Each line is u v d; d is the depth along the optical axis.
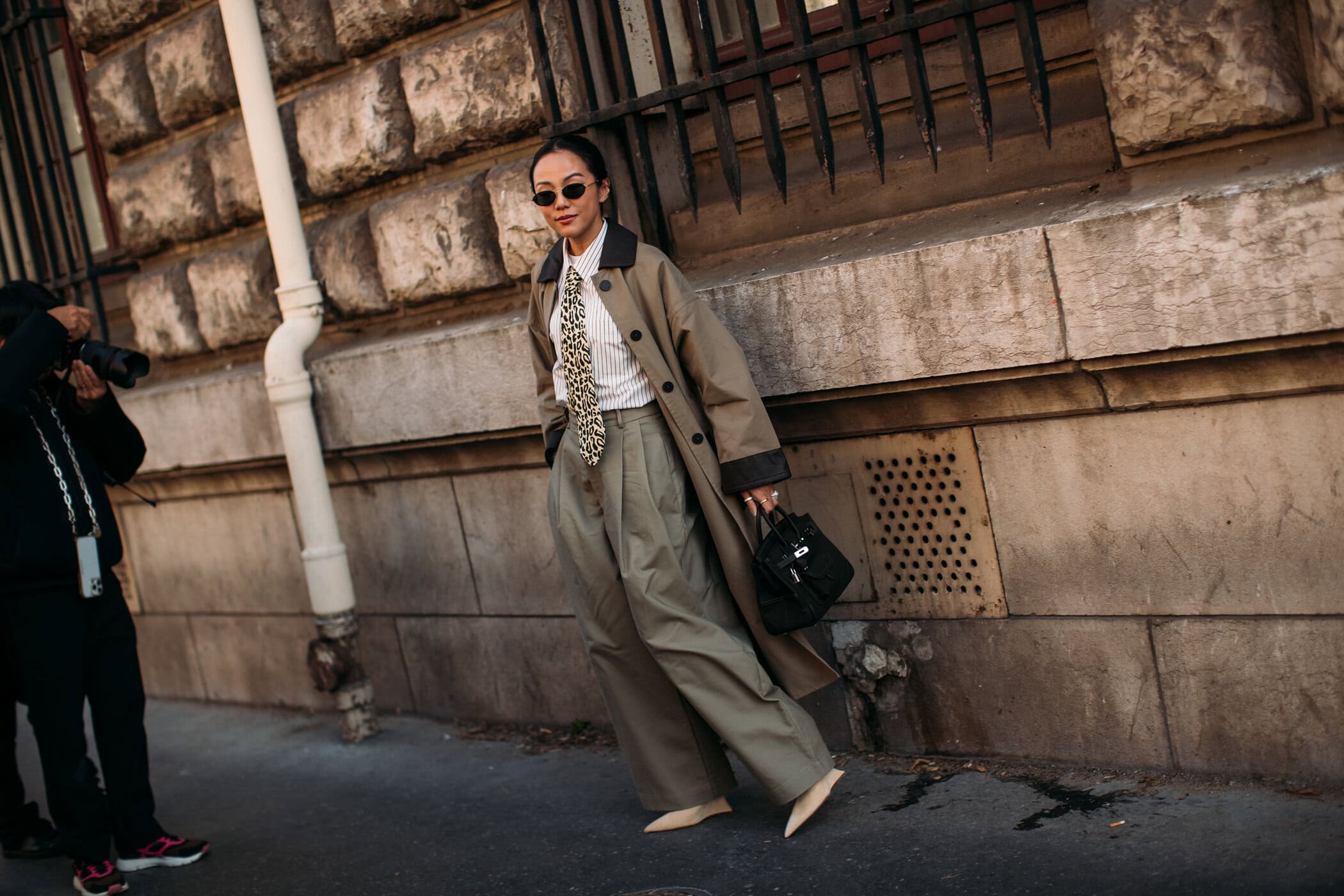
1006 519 3.33
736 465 3.10
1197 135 2.99
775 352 3.49
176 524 5.86
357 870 3.60
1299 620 2.94
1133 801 3.08
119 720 3.76
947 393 3.31
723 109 3.46
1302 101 2.86
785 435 3.65
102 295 5.88
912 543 3.52
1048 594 3.30
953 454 3.40
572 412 3.26
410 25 4.44
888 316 3.28
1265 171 2.85
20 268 5.95
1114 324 2.96
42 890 3.80
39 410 3.62
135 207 5.64
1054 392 3.15
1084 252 2.97
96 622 3.70
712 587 3.27
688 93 3.51
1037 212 3.20
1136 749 3.22
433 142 4.41
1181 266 2.86
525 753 4.35
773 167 3.42
